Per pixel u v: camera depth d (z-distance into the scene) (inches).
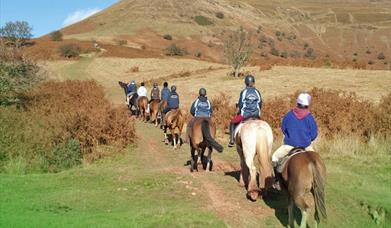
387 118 774.5
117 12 6304.1
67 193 463.2
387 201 459.2
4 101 957.2
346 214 435.2
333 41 6412.4
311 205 429.7
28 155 672.4
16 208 412.5
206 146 549.0
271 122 865.5
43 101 1027.3
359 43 6289.4
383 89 1370.6
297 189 335.3
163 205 428.8
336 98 899.4
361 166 630.5
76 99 1147.9
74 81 1552.7
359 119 810.2
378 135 760.3
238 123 472.1
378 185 534.9
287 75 1845.5
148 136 911.7
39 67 1139.3
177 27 5561.0
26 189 486.3
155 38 4997.5
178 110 780.0
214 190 470.9
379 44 6230.3
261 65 2413.9
